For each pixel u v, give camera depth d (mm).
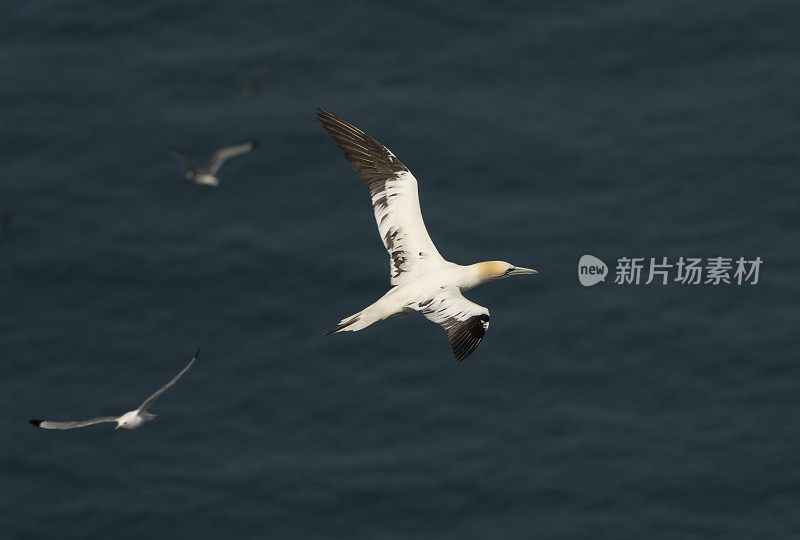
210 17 76812
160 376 59938
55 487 55562
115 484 55500
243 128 70125
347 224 65438
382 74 72625
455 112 70000
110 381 59906
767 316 60031
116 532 53688
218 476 55500
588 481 54188
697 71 71562
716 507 52938
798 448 54625
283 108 71000
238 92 72312
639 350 59125
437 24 74938
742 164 66500
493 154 67625
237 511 54062
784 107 69062
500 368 58781
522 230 64125
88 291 63688
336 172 67875
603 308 60875
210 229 65750
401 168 29578
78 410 58562
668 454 54938
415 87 71688
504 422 56688
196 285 63406
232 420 57812
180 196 67500
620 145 67812
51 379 60094
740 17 73688
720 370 58094
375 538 52688
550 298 61469
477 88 71500
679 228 63938
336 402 57969
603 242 63531
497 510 53406
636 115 69500
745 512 52719
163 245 65188
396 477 54719
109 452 56781
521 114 69812
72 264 64625
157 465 56219
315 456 55875
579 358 59000
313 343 60500
